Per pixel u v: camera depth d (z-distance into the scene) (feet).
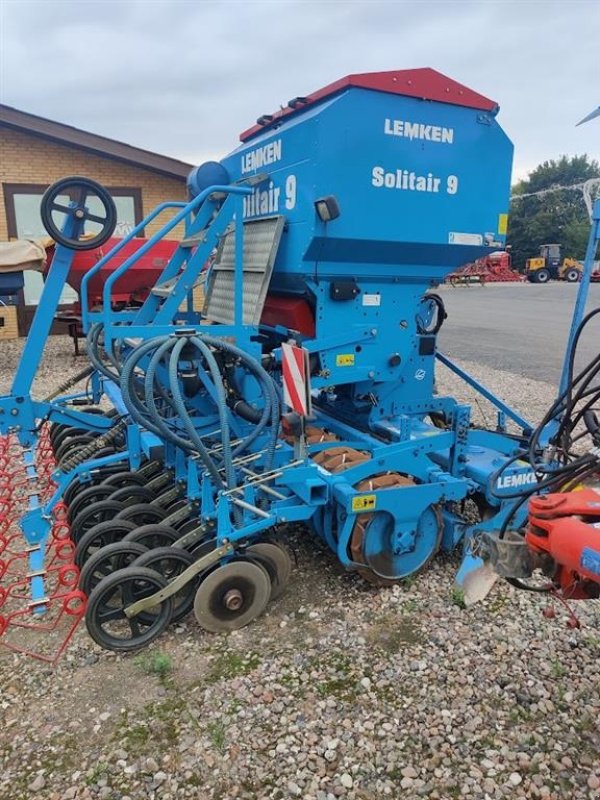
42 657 10.57
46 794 7.97
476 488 13.33
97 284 31.22
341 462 13.29
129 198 48.37
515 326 55.16
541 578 12.89
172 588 10.70
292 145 14.15
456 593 12.02
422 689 9.73
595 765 8.38
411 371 16.37
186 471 13.73
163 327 13.11
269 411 12.39
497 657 10.46
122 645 10.61
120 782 8.13
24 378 14.53
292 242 14.46
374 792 7.98
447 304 75.66
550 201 174.40
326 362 14.79
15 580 13.08
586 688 9.77
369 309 15.12
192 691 9.76
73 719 9.21
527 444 15.65
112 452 15.62
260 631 11.27
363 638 11.02
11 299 35.40
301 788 8.04
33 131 44.37
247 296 15.23
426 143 14.20
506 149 15.28
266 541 12.01
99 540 12.89
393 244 14.34
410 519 12.30
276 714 9.26
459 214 15.03
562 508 8.03
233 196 13.67
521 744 8.70
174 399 11.16
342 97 13.08
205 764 8.39
